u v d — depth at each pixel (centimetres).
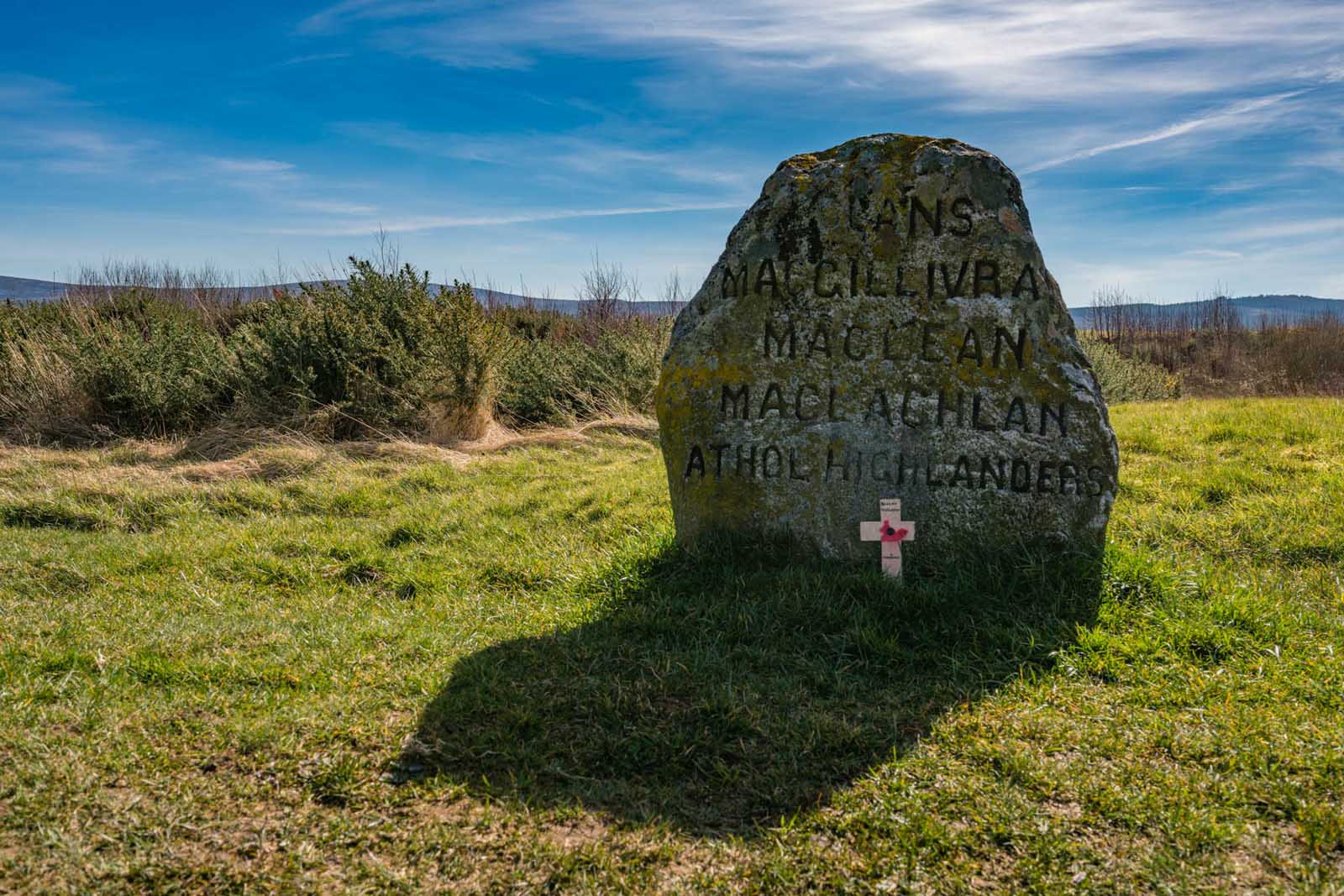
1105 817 283
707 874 258
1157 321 3931
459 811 286
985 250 490
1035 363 485
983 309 488
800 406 503
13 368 1116
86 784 289
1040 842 269
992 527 488
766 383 508
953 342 489
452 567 575
